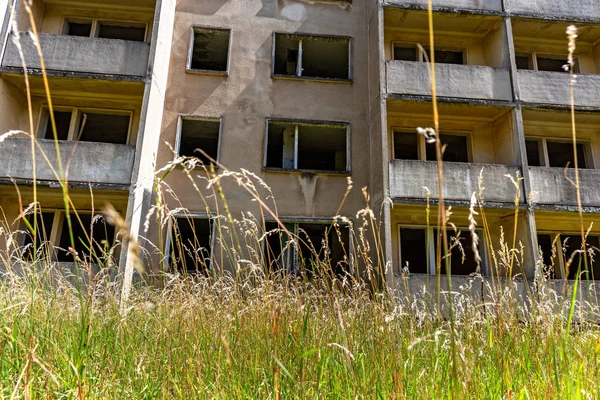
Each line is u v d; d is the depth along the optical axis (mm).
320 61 13328
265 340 2014
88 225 10414
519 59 12969
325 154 13469
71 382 1773
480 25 12086
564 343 1881
